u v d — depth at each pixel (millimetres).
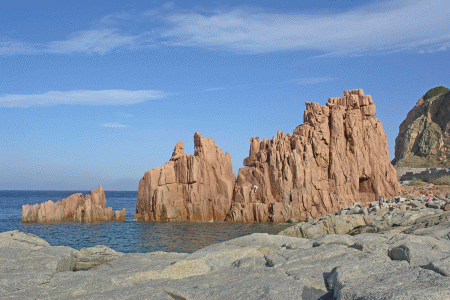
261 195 70500
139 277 14859
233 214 68688
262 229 58062
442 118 107750
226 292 12094
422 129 111938
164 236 51219
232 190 73312
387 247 15211
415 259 13133
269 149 73312
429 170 85875
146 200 73312
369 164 69375
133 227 61125
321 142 70375
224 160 75875
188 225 63688
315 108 73812
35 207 70438
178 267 15469
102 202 75062
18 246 17203
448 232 20672
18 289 12469
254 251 17672
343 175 68625
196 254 16844
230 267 16328
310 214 65750
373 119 72500
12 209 106875
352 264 12789
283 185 68688
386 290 9984
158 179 73500
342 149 69438
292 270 13734
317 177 67562
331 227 41656
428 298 9141
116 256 19812
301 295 11500
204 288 12789
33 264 14438
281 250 17094
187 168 72688
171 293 12516
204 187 71750
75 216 70375
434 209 39062
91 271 14812
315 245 17562
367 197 67562
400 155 114875
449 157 97688
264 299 11102
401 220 36812
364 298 9758
